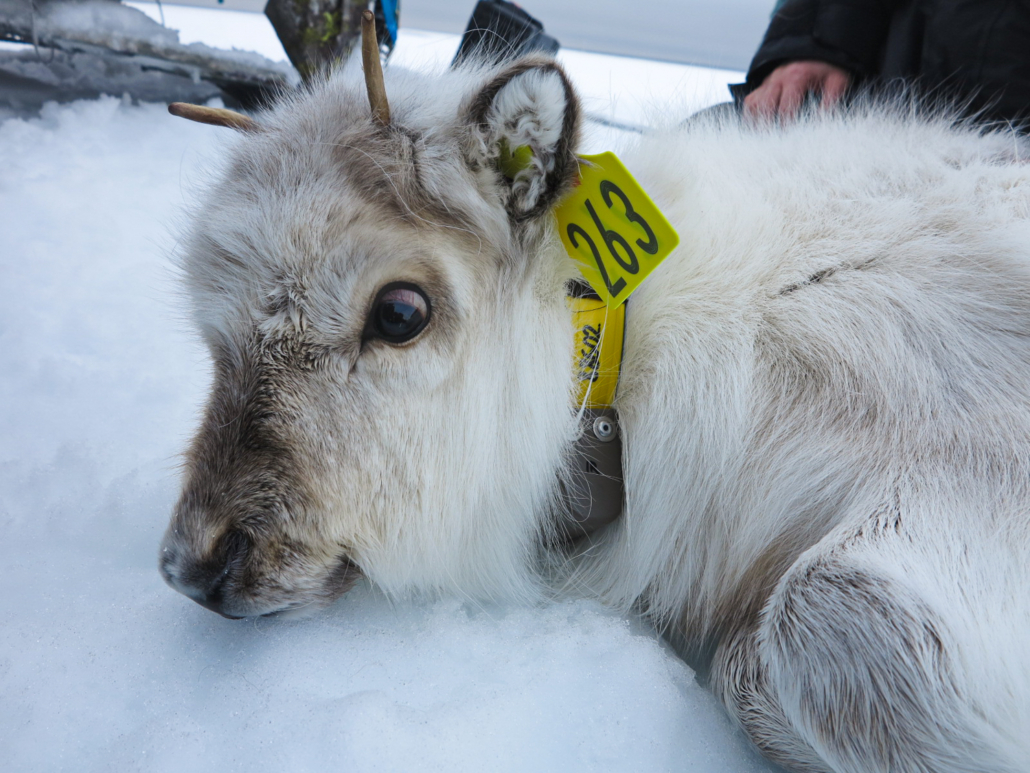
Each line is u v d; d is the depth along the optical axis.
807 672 0.36
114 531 0.51
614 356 0.45
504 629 0.45
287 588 0.42
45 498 0.54
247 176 0.43
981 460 0.38
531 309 0.44
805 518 0.41
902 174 0.49
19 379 0.69
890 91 0.83
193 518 0.41
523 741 0.37
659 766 0.37
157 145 1.24
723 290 0.45
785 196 0.48
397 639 0.43
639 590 0.47
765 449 0.42
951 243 0.44
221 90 1.50
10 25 1.26
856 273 0.44
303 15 1.19
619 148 0.53
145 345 0.77
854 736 0.34
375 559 0.44
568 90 0.39
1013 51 0.77
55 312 0.80
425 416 0.42
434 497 0.44
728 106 0.67
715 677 0.42
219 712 0.38
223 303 0.42
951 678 0.34
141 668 0.41
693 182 0.48
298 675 0.40
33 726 0.37
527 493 0.46
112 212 1.02
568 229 0.43
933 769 0.34
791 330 0.43
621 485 0.48
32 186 1.05
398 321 0.40
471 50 0.55
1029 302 0.41
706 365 0.44
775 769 0.39
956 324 0.41
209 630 0.43
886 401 0.40
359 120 0.43
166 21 2.06
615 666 0.41
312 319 0.40
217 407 0.42
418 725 0.37
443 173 0.41
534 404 0.44
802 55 0.88
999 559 0.36
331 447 0.41
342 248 0.39
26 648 0.41
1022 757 0.35
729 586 0.44
